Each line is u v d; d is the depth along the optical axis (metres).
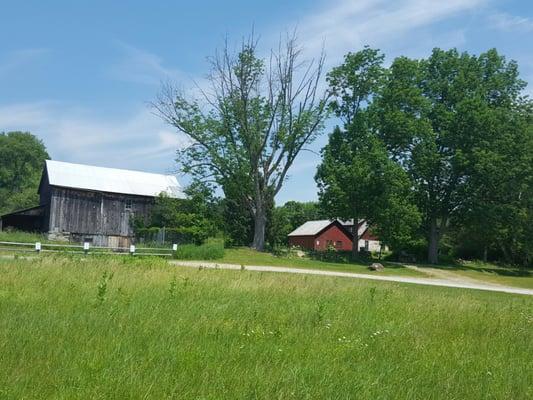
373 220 57.97
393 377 7.10
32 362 6.57
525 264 68.56
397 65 61.62
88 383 5.87
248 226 62.59
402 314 12.66
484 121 58.84
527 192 60.78
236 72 56.72
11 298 11.38
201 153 56.62
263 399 5.82
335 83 59.47
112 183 57.03
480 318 12.64
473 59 64.62
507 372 7.87
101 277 15.66
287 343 8.66
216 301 12.23
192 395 5.75
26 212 56.12
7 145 112.75
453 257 70.19
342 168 56.50
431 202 62.22
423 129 58.72
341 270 45.28
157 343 7.77
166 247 47.28
